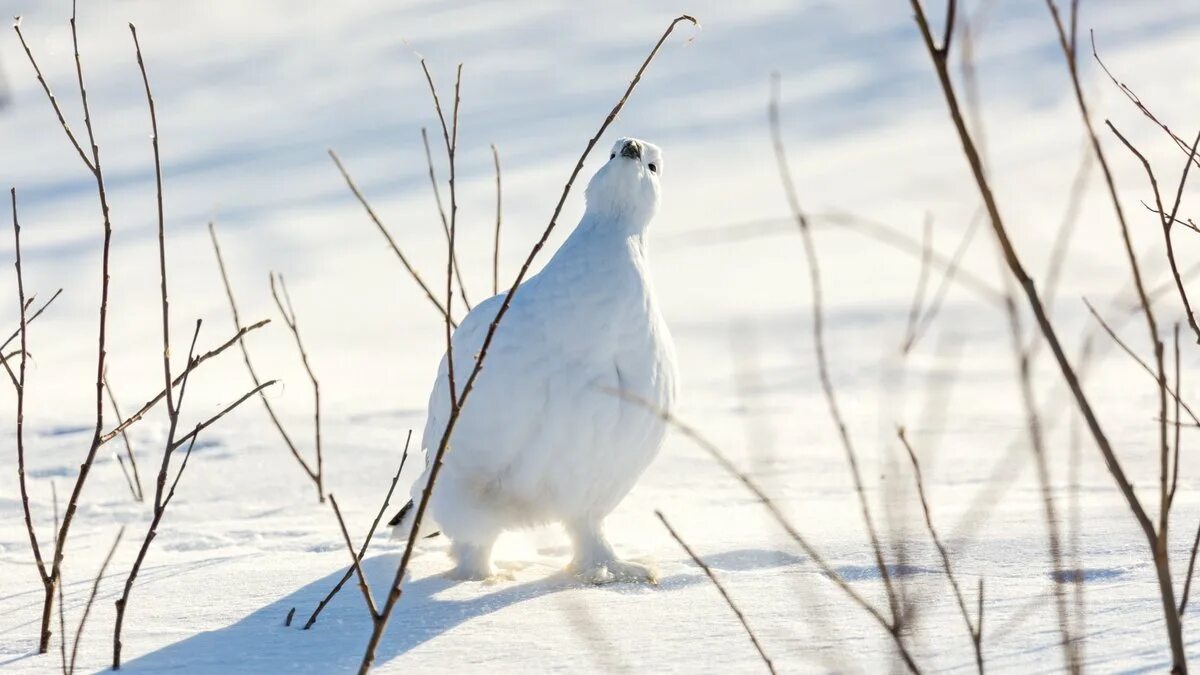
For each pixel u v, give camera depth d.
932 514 8.03
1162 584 3.63
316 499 9.77
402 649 5.45
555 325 6.53
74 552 7.96
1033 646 4.98
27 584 6.96
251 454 11.38
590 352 6.56
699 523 8.36
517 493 6.71
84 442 12.01
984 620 5.42
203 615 6.11
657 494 9.71
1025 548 6.77
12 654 5.55
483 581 6.72
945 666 4.80
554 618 5.84
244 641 5.64
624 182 6.75
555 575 6.89
